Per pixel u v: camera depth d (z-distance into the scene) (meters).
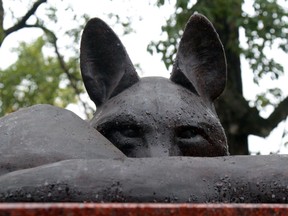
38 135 3.41
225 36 11.21
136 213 2.57
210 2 10.48
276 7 10.52
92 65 4.51
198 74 4.46
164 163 3.16
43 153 3.31
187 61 4.44
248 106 11.16
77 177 3.05
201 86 4.45
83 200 3.02
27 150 3.31
